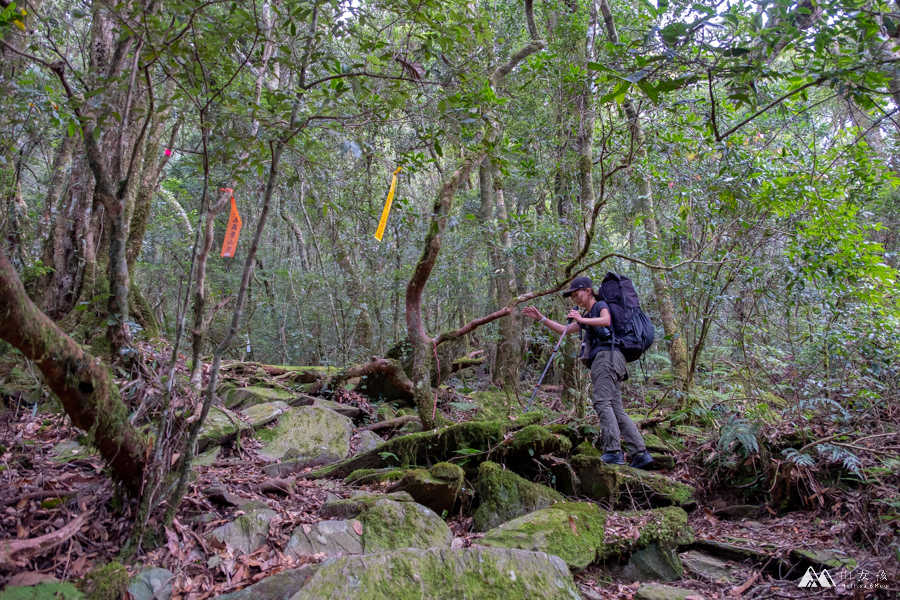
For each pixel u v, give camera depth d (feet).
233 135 8.82
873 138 21.01
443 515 11.30
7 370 13.24
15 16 9.02
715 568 10.02
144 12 8.18
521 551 8.35
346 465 12.55
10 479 9.25
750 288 15.99
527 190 28.35
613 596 9.04
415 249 26.05
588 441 14.48
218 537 8.36
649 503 12.22
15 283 6.00
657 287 19.84
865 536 9.48
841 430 12.77
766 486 12.19
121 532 8.20
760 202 15.75
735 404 15.62
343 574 7.45
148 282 29.30
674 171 17.21
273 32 9.73
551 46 23.07
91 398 7.29
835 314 15.01
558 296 18.84
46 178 23.94
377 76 9.22
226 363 17.81
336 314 28.25
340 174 15.03
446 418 16.57
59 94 10.75
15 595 6.27
